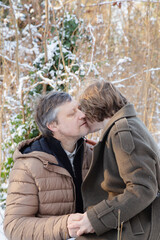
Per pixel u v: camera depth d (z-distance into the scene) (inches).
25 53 142.5
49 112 64.4
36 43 136.6
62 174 63.7
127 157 52.9
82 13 127.2
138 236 53.7
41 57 106.0
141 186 51.5
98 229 53.2
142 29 168.4
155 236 54.7
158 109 150.1
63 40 113.1
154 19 145.3
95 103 59.9
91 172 59.7
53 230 56.8
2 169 97.9
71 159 69.9
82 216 55.7
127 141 53.2
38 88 106.4
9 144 99.7
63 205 63.2
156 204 56.4
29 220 59.4
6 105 105.1
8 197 62.1
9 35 137.7
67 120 64.0
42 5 143.3
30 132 97.1
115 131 55.4
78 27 114.9
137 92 139.6
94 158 58.5
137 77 144.3
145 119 128.8
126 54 161.5
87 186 61.0
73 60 104.7
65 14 116.3
